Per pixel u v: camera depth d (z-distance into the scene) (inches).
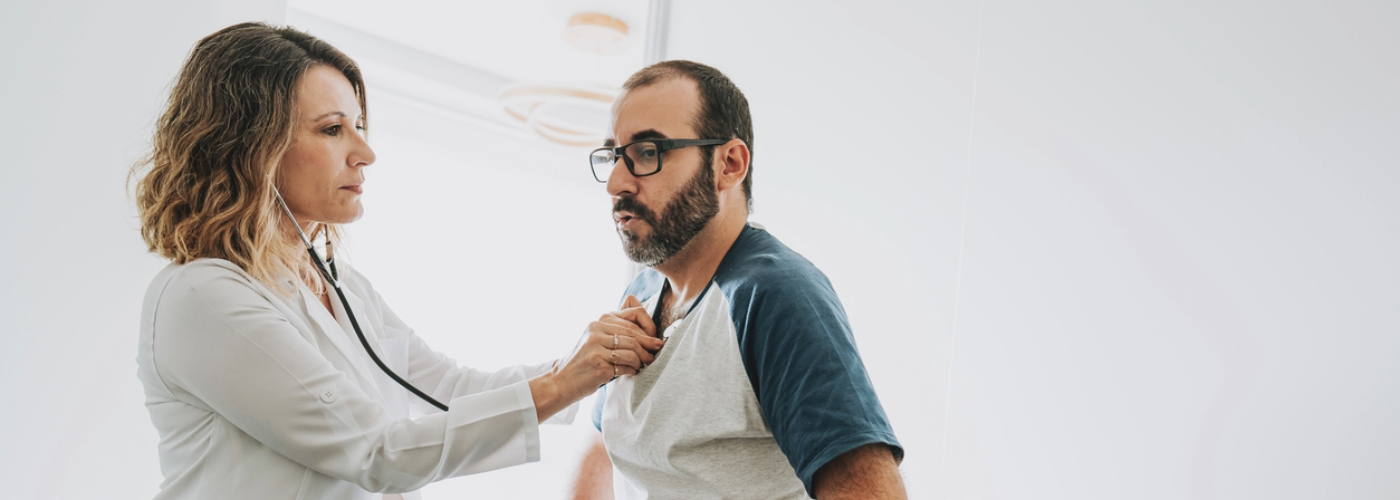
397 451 41.3
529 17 145.3
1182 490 53.6
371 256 196.1
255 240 44.1
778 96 96.8
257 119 43.8
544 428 162.4
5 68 72.8
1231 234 53.1
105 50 76.9
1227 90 54.5
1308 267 48.7
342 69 48.4
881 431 35.8
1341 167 48.0
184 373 40.8
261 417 40.4
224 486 41.3
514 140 199.8
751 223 48.0
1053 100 66.0
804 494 42.2
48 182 74.5
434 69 159.9
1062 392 62.0
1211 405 52.9
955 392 70.4
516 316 199.9
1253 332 51.3
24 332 73.1
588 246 205.0
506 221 202.8
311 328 45.9
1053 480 61.7
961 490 68.9
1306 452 47.6
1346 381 46.2
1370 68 47.2
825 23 91.3
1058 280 63.5
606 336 44.3
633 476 44.4
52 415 74.0
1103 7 63.5
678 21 121.3
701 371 41.9
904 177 78.5
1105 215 61.0
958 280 71.6
